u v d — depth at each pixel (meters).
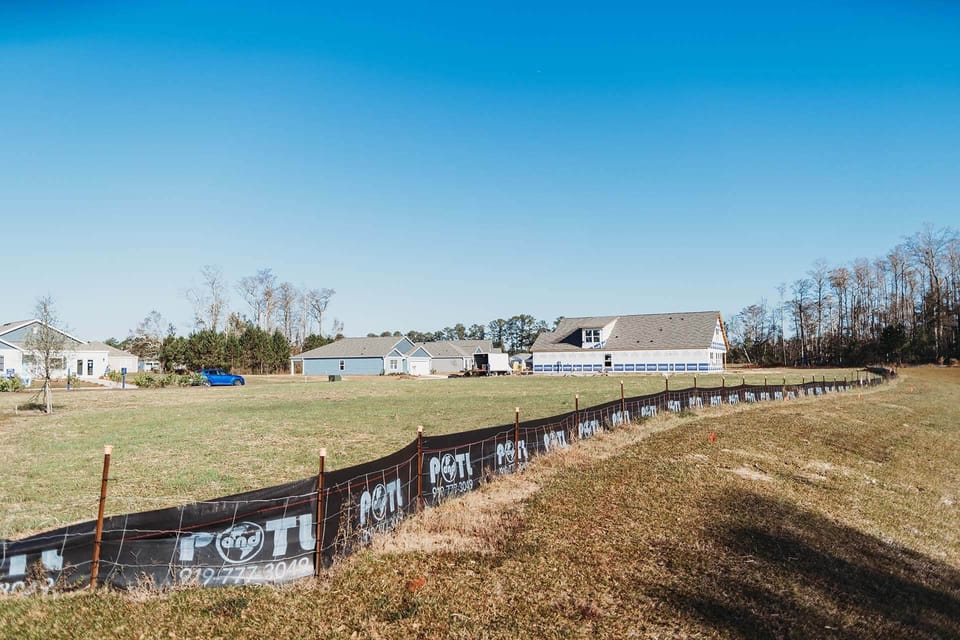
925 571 9.09
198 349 71.50
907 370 67.19
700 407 23.88
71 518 9.01
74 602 5.78
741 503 10.90
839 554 8.98
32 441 16.89
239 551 6.51
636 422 19.02
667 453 14.58
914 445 20.33
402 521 8.57
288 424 20.28
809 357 90.75
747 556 8.34
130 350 85.94
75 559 6.01
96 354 61.34
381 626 5.82
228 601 6.06
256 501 6.62
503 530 8.61
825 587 7.61
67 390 41.38
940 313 78.00
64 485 11.23
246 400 31.50
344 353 76.31
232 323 87.25
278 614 5.88
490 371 67.94
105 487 6.19
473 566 7.35
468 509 9.38
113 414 24.33
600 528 9.00
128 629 5.40
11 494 10.54
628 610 6.49
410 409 25.38
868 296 88.31
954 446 21.20
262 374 77.94
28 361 27.80
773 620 6.54
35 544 5.88
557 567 7.47
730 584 7.33
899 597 7.76
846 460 16.61
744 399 27.62
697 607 6.66
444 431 18.36
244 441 16.58
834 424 21.98
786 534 9.46
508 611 6.29
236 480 11.62
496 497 10.27
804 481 13.56
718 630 6.20
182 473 12.26
